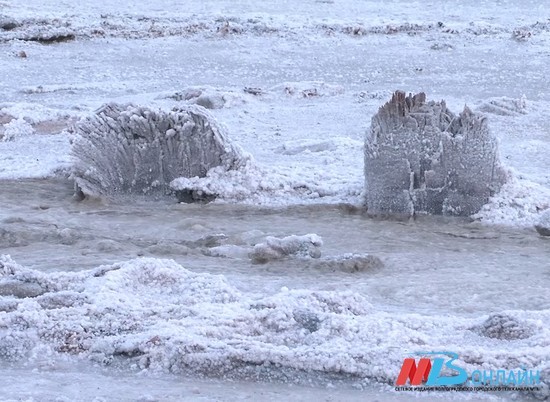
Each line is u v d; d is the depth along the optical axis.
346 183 37.59
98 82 61.28
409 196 34.19
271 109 54.34
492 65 66.56
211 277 22.33
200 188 36.16
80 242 29.27
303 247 27.33
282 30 74.25
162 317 19.81
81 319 19.61
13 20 71.12
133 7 80.56
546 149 44.81
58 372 18.00
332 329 19.05
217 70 65.25
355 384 17.48
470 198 34.16
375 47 71.50
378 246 29.67
